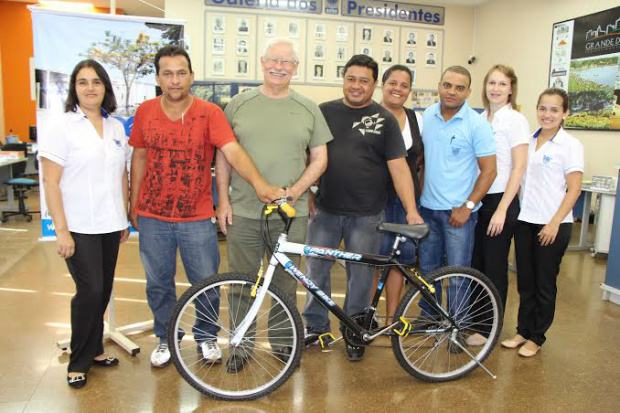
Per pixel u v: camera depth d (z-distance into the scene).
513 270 4.38
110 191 2.10
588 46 6.05
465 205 2.35
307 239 2.58
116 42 2.60
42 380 2.18
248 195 2.22
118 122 2.19
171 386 2.16
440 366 2.38
